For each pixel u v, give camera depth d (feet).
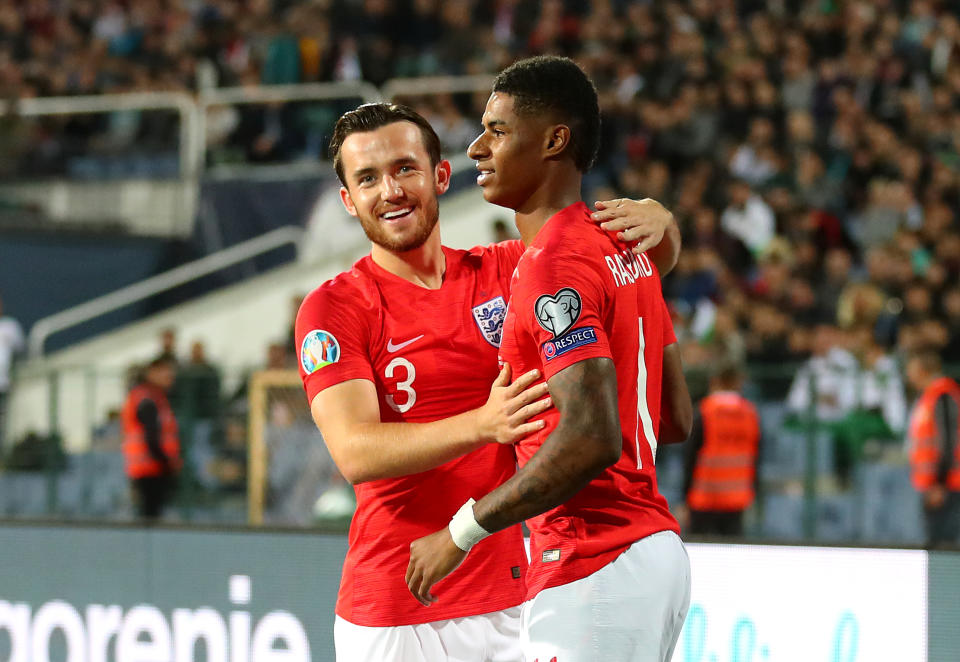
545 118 18.49
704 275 66.23
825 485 47.55
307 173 79.00
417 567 18.16
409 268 21.57
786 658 30.55
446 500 21.47
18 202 84.84
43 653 36.63
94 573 36.19
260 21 93.81
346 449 19.62
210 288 79.66
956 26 81.30
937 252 65.10
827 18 83.51
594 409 16.76
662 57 83.10
